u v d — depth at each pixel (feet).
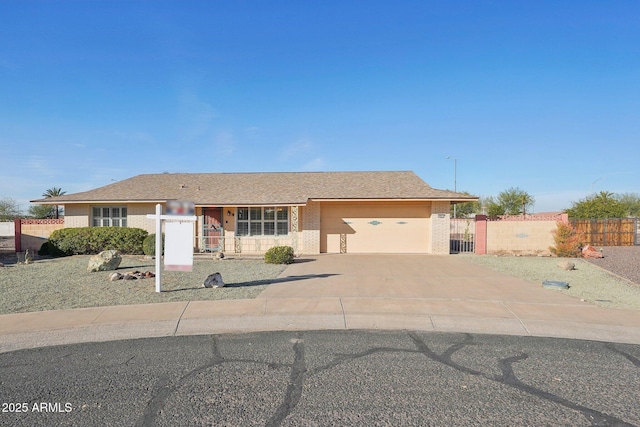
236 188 71.15
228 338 21.30
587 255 59.31
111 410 13.29
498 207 155.94
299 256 61.05
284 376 16.20
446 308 26.68
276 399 14.12
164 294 30.63
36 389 14.97
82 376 16.21
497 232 65.00
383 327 23.22
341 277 39.09
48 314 24.85
